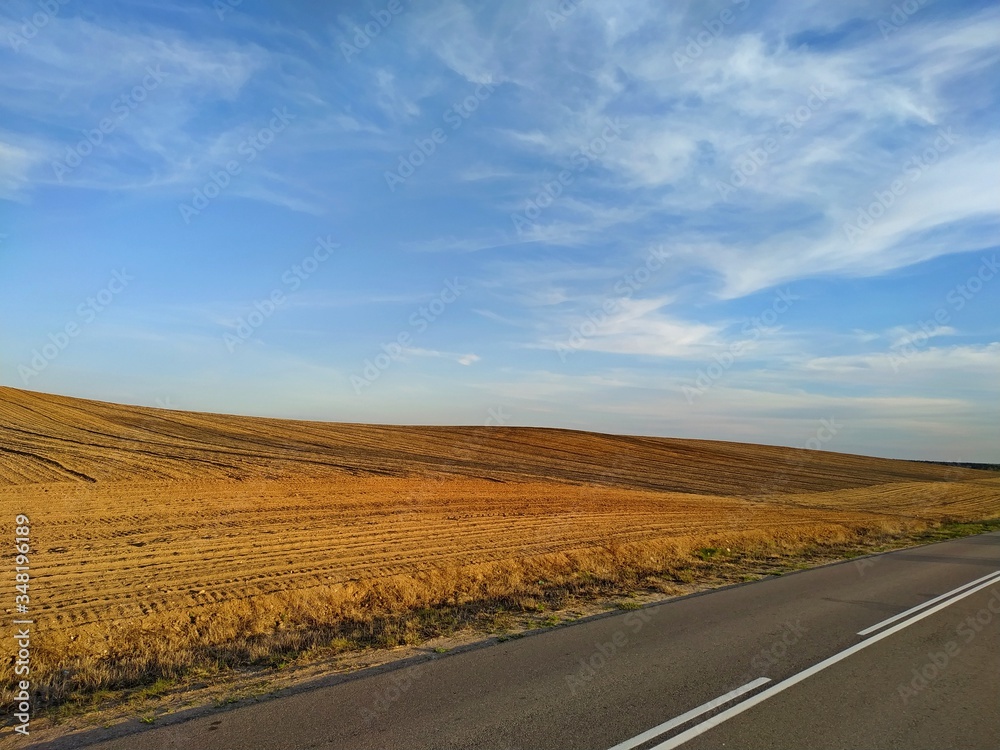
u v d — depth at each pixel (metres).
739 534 20.80
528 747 4.96
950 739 5.19
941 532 25.44
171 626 9.52
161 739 5.16
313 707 5.81
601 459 57.34
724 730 5.30
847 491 51.19
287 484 28.62
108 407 52.72
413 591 12.11
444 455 48.00
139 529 17.42
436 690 6.24
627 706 5.80
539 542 18.45
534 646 7.87
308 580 12.83
